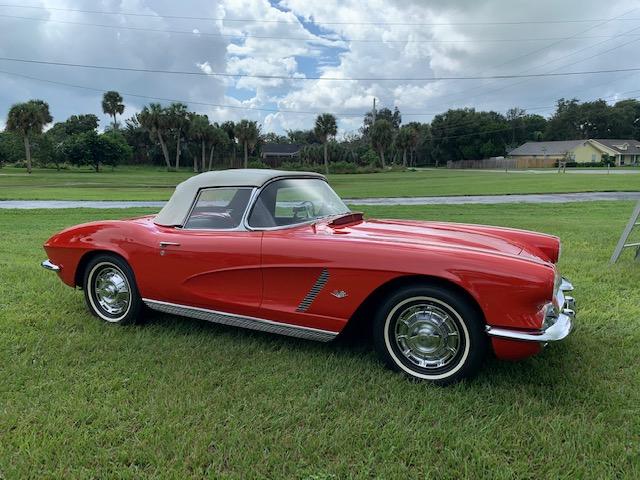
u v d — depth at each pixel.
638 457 2.19
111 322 3.97
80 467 2.14
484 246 3.12
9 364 3.14
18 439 2.32
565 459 2.17
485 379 2.93
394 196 22.28
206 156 89.50
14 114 58.97
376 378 2.95
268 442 2.31
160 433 2.38
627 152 87.25
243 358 3.26
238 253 3.29
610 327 3.78
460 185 30.27
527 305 2.61
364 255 2.92
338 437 2.34
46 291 4.83
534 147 96.06
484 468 2.12
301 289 3.12
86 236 3.99
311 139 122.12
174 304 3.66
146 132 91.56
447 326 2.85
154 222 3.87
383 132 81.75
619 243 6.11
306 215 3.66
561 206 15.64
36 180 42.59
